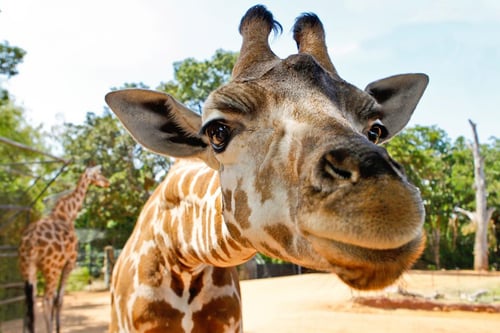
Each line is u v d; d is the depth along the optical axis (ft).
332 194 5.73
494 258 112.16
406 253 5.67
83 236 96.94
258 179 7.49
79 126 96.58
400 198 5.44
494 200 115.85
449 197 105.40
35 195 59.57
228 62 97.14
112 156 93.20
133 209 91.35
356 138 6.17
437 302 43.52
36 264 34.35
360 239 5.45
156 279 11.25
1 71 51.01
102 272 88.69
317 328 32.50
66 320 43.96
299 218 6.16
